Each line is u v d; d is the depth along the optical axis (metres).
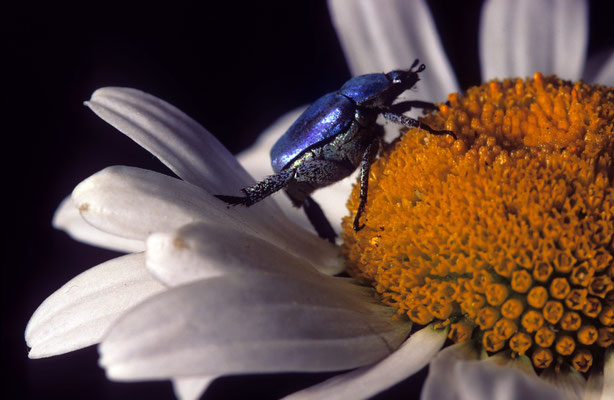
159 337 0.06
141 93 0.07
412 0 0.09
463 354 0.06
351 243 0.07
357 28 0.09
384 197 0.07
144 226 0.06
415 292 0.07
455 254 0.07
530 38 0.09
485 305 0.07
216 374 0.06
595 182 0.06
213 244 0.06
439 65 0.09
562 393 0.06
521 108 0.07
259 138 0.09
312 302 0.06
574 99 0.07
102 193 0.06
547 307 0.06
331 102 0.07
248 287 0.06
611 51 0.09
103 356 0.06
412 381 0.07
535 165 0.07
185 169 0.07
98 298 0.07
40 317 0.07
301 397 0.06
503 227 0.06
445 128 0.07
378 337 0.07
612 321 0.06
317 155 0.07
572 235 0.06
